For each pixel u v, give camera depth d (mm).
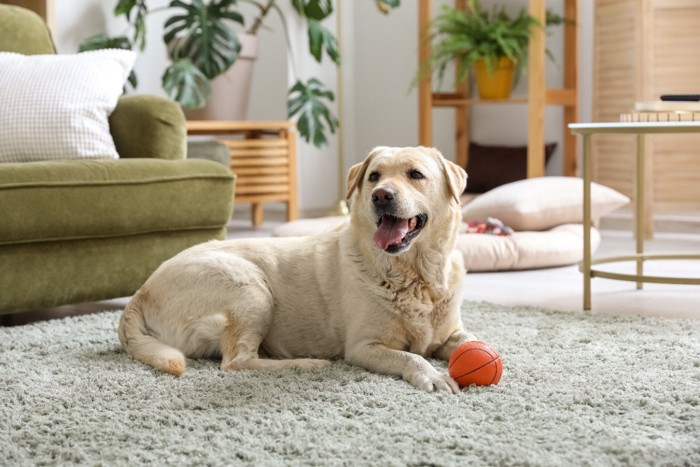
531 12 5047
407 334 2266
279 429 1773
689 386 2031
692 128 2756
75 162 2928
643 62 5016
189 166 3143
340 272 2322
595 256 4387
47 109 3119
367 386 2057
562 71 5668
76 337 2639
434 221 2219
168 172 3062
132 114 3281
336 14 6512
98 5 5402
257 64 6406
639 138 3504
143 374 2207
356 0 6645
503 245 3973
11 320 3068
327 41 5680
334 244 2381
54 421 1869
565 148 5590
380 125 6602
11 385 2125
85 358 2395
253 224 5738
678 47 4941
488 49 5309
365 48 6629
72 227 2842
